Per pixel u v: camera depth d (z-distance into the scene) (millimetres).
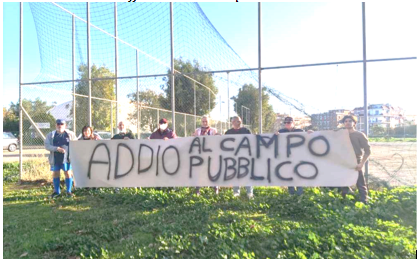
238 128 6902
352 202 5793
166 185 6398
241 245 3957
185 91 20203
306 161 5848
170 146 6461
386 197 5977
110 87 16266
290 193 6656
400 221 4914
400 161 11430
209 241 4254
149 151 6527
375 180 7441
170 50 8492
